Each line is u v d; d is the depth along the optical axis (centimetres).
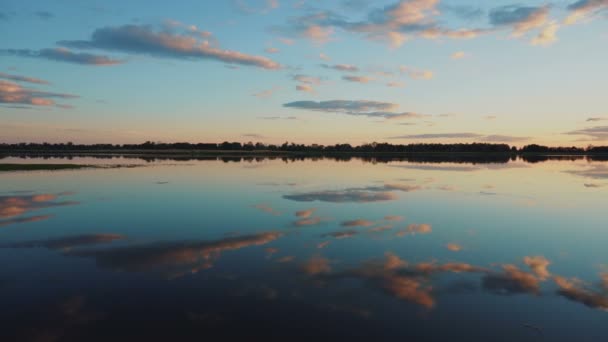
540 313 709
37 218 1491
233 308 719
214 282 846
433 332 638
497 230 1345
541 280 873
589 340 619
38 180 2839
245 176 3394
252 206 1792
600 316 698
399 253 1072
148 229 1327
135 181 2856
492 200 2003
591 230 1351
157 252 1061
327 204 1858
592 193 2303
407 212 1667
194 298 762
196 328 644
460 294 792
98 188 2411
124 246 1116
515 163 6406
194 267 943
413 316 695
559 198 2089
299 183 2809
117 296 770
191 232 1288
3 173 3400
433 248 1123
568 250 1109
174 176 3312
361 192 2297
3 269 922
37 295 774
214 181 2916
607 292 805
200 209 1711
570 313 710
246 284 835
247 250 1086
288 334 627
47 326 648
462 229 1356
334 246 1134
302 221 1470
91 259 998
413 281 863
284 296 775
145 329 639
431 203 1902
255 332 632
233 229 1334
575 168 4900
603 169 4684
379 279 871
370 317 688
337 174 3681
